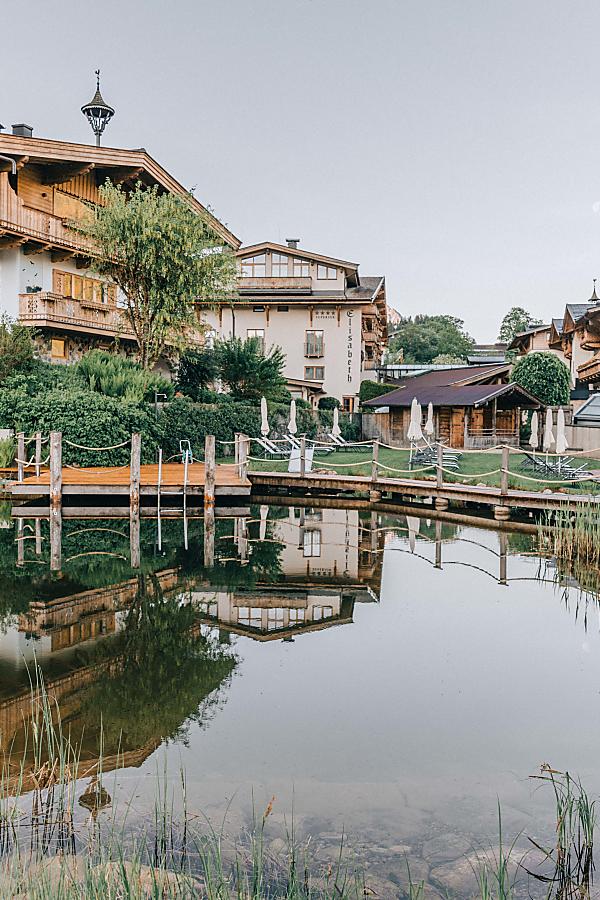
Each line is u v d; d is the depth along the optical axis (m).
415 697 6.16
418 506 19.14
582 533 12.26
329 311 42.19
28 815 4.12
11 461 20.41
